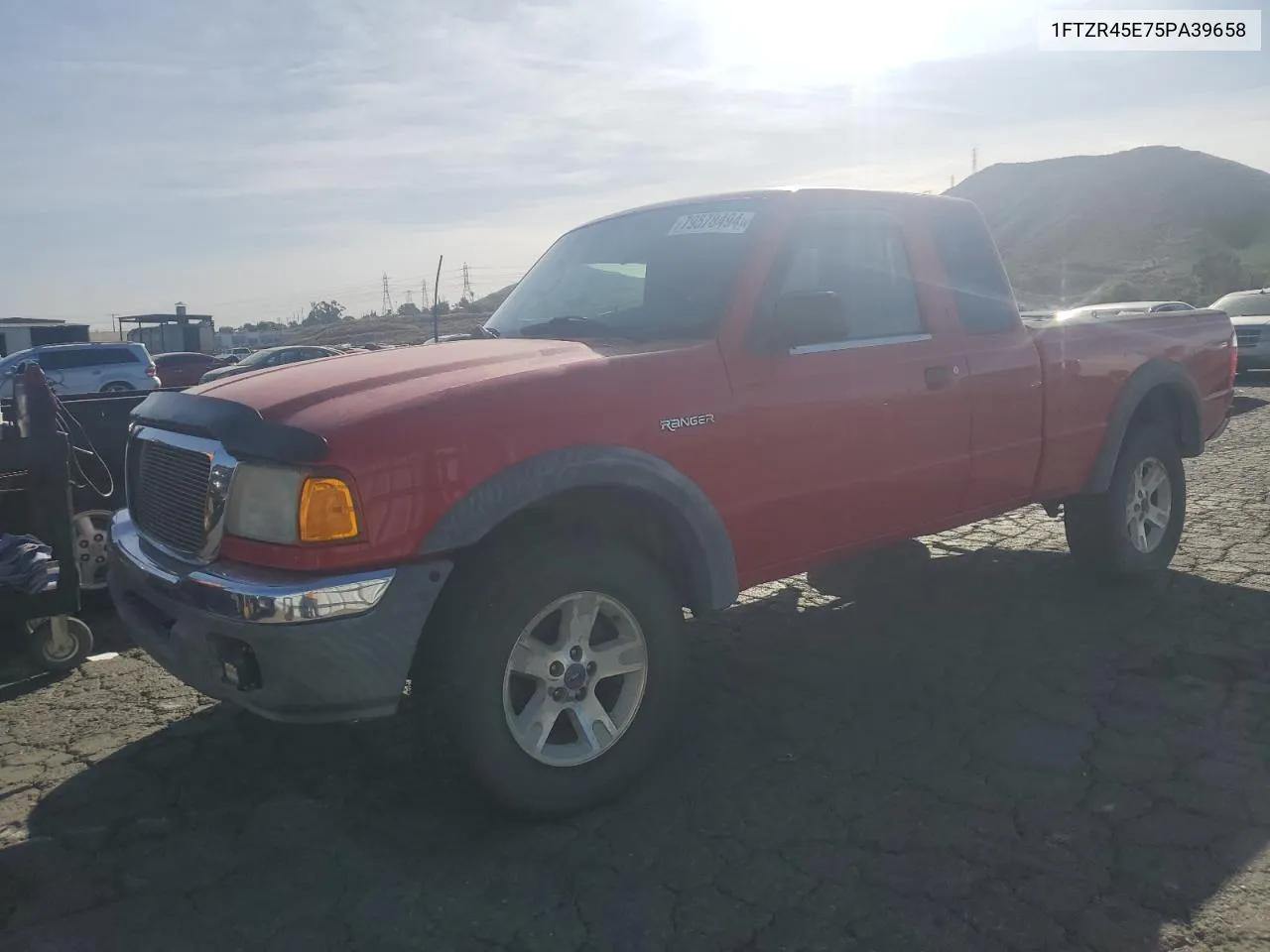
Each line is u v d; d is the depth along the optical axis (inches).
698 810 131.1
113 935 108.7
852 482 158.7
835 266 163.6
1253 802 127.1
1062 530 278.7
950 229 182.9
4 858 125.2
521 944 104.6
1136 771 136.6
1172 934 101.9
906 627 200.8
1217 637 186.2
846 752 146.6
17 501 186.9
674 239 166.1
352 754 152.9
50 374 944.9
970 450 176.9
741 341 147.0
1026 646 186.7
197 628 121.0
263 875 120.0
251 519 118.8
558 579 124.2
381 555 114.7
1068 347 194.2
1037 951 100.0
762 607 218.8
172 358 1256.2
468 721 119.6
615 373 134.3
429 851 124.0
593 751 130.2
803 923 106.2
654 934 105.3
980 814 127.1
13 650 199.3
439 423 118.7
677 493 135.0
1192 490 323.6
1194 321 230.5
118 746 158.1
